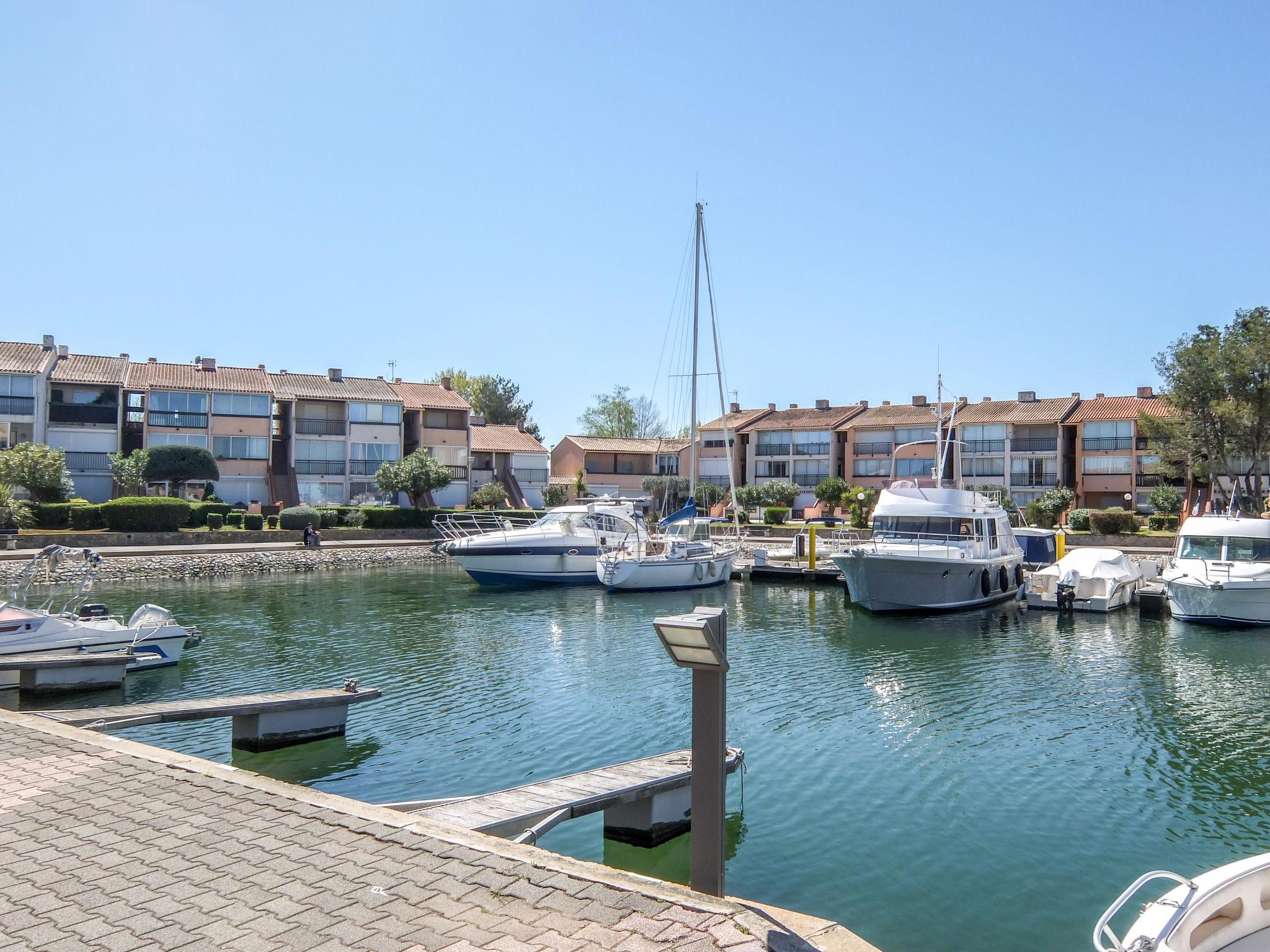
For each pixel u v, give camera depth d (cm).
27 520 4494
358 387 6800
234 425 6066
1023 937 927
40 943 542
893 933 937
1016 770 1440
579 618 2983
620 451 8200
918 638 2673
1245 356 4669
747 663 2303
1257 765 1465
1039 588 3403
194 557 4284
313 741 1558
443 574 4397
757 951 530
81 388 5647
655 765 1229
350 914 582
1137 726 1697
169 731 1602
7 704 1759
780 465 7906
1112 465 6544
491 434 7906
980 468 7044
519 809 1026
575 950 531
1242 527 3038
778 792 1341
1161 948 580
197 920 574
